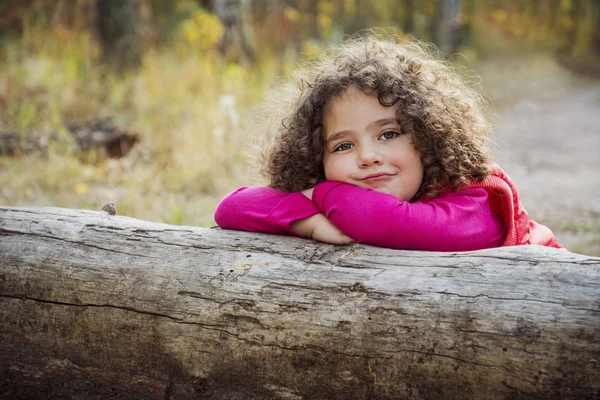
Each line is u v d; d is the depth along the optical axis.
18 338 2.14
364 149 2.05
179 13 11.66
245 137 6.00
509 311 1.65
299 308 1.84
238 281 1.93
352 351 1.78
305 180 2.23
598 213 5.43
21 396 2.15
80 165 5.71
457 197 2.13
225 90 8.27
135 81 8.02
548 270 1.69
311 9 14.50
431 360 1.70
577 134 10.66
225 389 1.93
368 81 2.07
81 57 8.70
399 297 1.77
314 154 2.19
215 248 2.04
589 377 1.56
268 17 13.34
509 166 7.96
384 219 1.95
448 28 16.55
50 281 2.12
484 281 1.72
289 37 12.87
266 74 9.63
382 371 1.75
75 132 6.30
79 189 5.07
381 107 2.07
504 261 1.75
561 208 5.64
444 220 2.00
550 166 7.98
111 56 8.95
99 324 2.05
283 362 1.86
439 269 1.80
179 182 5.41
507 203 2.16
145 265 2.05
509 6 22.17
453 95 2.28
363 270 1.86
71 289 2.09
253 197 2.16
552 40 22.38
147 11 11.29
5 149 5.93
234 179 5.48
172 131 6.51
